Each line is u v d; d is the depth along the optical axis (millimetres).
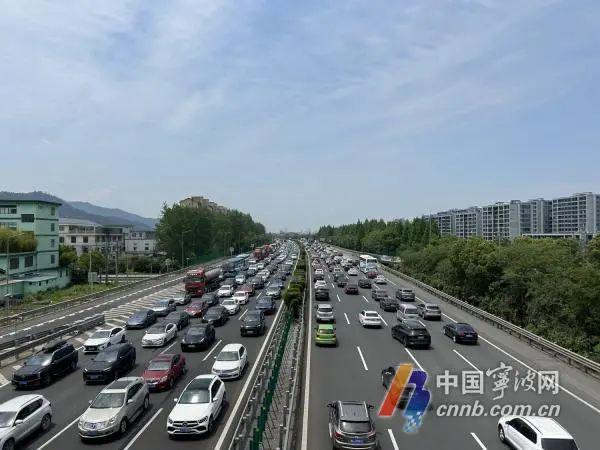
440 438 16281
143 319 38219
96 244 117812
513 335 33469
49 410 17953
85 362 27875
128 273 89125
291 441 15602
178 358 24219
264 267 92500
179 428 16391
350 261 98125
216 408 18047
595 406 19547
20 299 55719
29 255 66438
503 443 15852
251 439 15000
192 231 109375
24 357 29219
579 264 48656
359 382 22594
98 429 16188
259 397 19109
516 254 51219
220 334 35125
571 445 13711
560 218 132625
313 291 59281
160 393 21562
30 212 69312
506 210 144000
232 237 146250
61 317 43062
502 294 50938
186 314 39219
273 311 44781
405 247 100625
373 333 34875
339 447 14781
